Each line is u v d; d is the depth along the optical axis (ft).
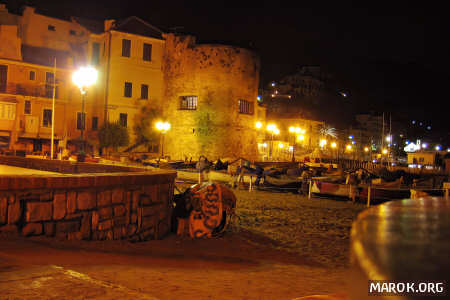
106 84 163.22
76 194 25.48
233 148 169.78
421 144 418.31
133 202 29.91
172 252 27.02
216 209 35.70
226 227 37.04
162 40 174.19
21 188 22.74
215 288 15.97
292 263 26.89
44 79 163.02
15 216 22.66
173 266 21.25
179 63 172.04
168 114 174.50
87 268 17.39
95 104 168.66
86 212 26.09
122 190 28.84
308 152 249.34
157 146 173.68
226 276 19.33
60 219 24.59
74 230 25.32
